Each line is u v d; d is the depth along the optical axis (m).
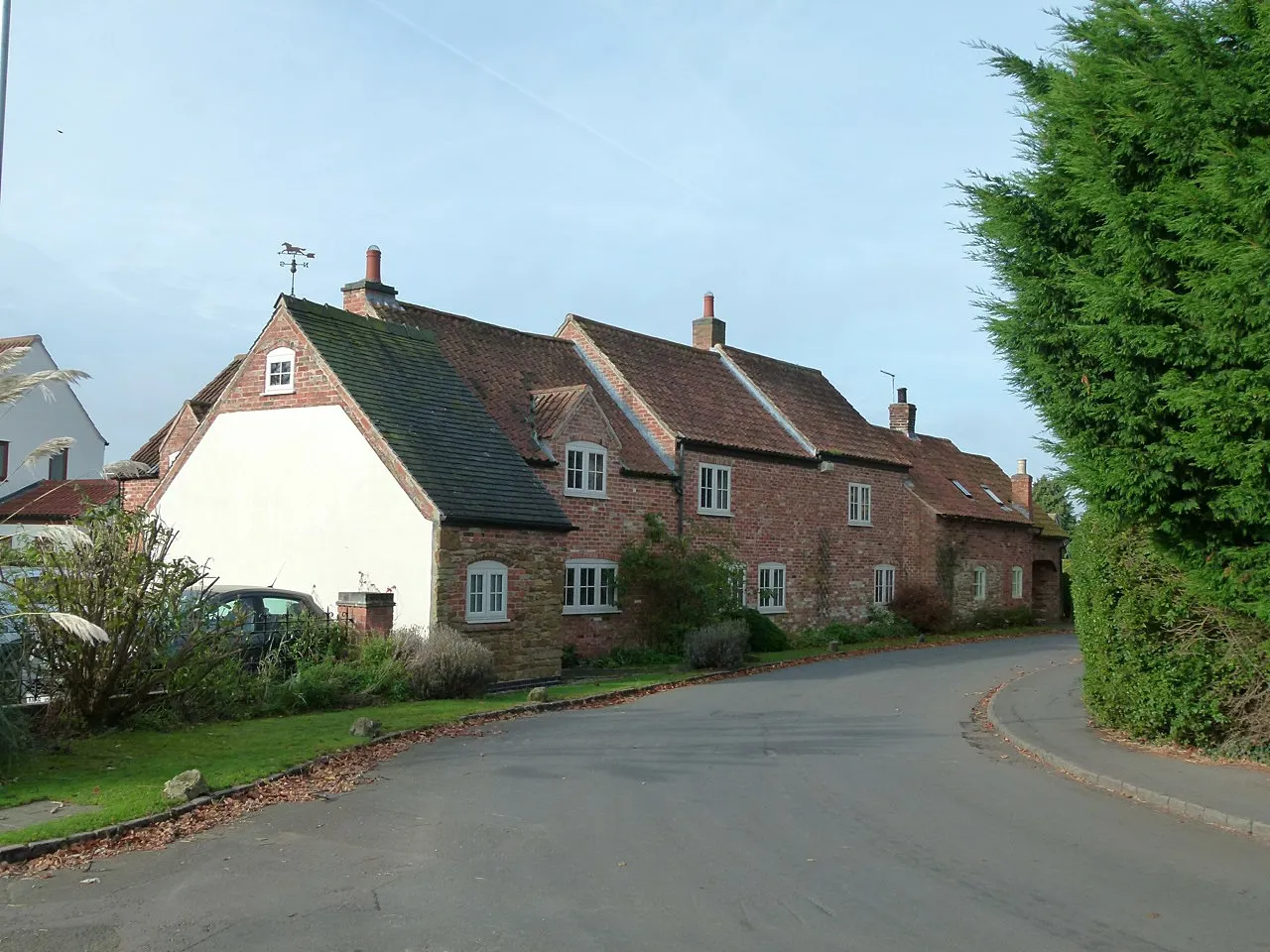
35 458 12.77
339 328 21.81
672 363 32.75
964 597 40.78
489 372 26.44
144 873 7.33
